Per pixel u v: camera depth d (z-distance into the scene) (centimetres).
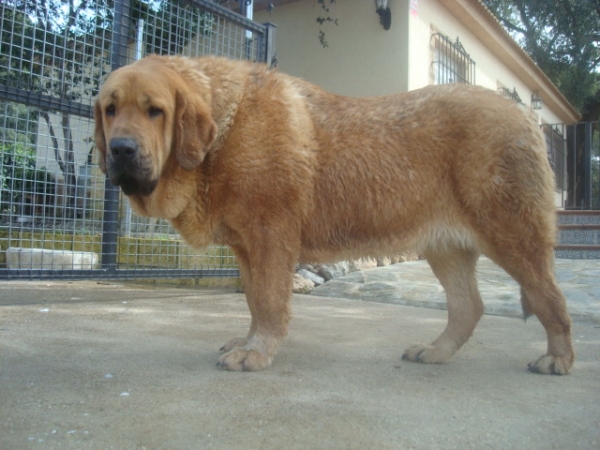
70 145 678
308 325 445
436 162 319
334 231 329
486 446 204
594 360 344
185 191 324
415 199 321
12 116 652
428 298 584
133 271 577
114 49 589
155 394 251
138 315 457
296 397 253
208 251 690
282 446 197
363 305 571
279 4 1105
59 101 555
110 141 291
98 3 606
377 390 269
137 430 208
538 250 312
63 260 628
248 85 333
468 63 1191
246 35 688
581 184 1881
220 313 483
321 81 1063
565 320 312
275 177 309
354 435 209
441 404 250
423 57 1018
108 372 285
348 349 359
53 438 199
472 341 399
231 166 314
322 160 323
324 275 725
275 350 309
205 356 328
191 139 311
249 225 313
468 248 338
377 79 999
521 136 312
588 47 2095
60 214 695
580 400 260
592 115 2303
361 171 321
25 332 373
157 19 657
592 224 941
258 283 311
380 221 325
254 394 255
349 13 1029
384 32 991
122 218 659
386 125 327
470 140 313
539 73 1611
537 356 352
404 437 209
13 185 633
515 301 555
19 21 581
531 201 309
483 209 312
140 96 300
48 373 279
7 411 224
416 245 330
